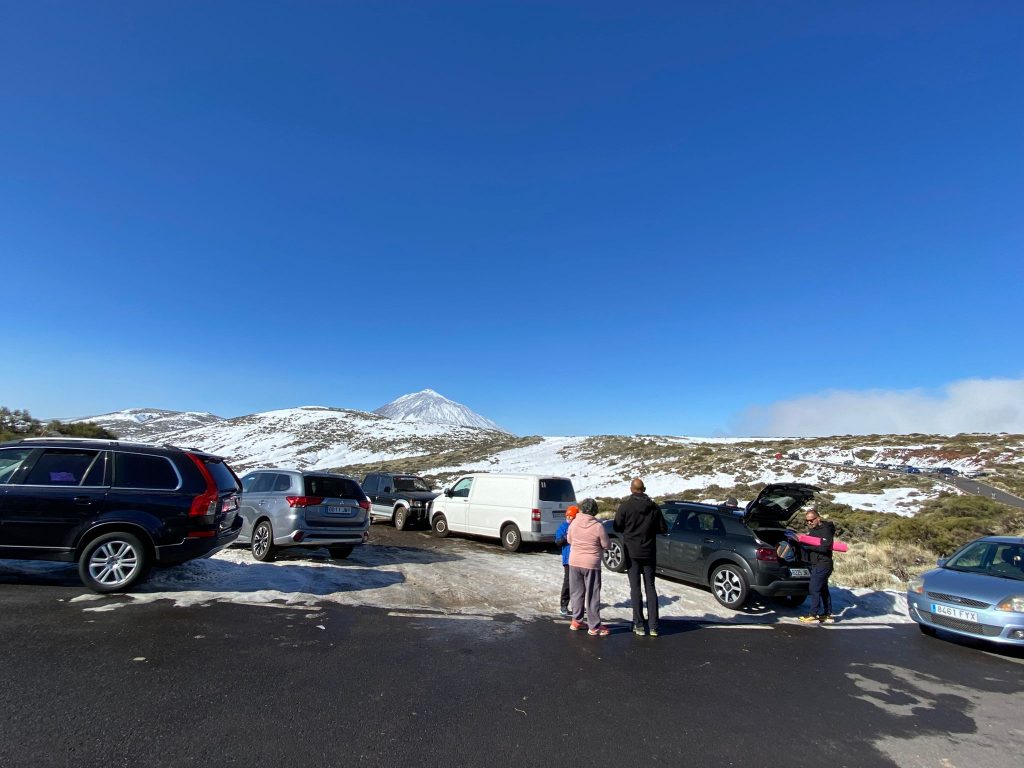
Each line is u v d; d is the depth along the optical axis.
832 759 3.98
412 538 15.30
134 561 6.90
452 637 6.32
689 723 4.42
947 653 7.25
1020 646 7.20
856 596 10.45
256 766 3.34
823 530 8.72
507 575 10.18
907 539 18.47
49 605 6.21
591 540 7.00
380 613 7.12
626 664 5.82
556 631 6.96
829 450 60.22
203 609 6.53
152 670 4.66
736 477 43.22
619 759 3.75
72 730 3.60
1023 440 56.06
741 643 7.04
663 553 10.39
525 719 4.27
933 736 4.50
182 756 3.39
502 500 14.45
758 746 4.09
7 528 6.54
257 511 10.27
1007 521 22.66
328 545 10.09
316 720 3.99
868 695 5.40
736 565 9.12
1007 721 4.92
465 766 3.52
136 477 7.12
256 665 4.95
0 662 4.58
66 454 6.99
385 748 3.66
